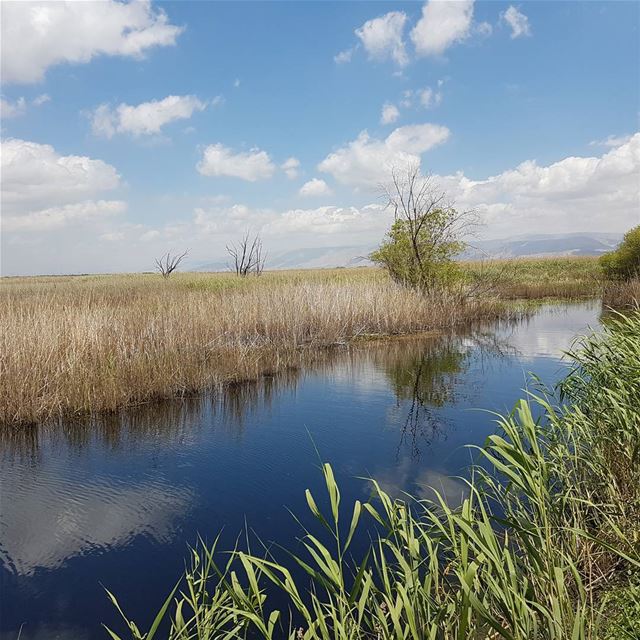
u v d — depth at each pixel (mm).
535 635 2564
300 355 13805
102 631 3791
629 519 4016
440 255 20156
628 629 2830
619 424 4867
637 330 6570
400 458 6973
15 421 8430
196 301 16984
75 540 5039
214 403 9719
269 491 6055
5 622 3889
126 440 7867
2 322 11281
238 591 3033
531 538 3727
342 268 63938
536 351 14250
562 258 50438
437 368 12469
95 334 11141
